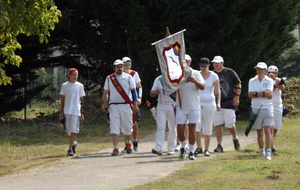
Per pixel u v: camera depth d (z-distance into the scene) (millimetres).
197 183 11422
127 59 18109
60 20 30047
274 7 31750
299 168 13211
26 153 18297
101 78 35188
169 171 13305
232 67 31531
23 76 32219
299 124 29078
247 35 31109
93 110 29703
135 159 15875
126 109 17188
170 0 29562
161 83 16500
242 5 30422
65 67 35219
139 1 30875
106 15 31672
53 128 25797
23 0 16234
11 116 33406
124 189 11133
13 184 12453
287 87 41000
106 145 20422
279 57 37188
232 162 14359
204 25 30844
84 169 14227
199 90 16641
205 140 16484
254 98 15375
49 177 13234
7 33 17156
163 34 30562
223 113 17516
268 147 15117
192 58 30938
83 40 33406
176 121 15367
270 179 11734
